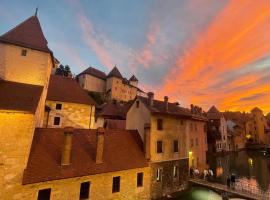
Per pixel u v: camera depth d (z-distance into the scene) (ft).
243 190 73.87
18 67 61.31
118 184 60.90
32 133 47.37
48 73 73.56
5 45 60.59
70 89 102.94
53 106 92.22
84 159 55.93
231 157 178.19
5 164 41.86
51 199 46.44
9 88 54.70
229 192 72.79
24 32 65.00
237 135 228.84
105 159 60.29
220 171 124.06
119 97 277.85
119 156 64.95
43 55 65.26
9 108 43.04
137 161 68.23
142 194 67.36
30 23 68.33
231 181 80.79
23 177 43.39
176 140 88.28
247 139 269.03
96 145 62.13
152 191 71.31
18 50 61.93
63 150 51.65
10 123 43.34
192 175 97.09
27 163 45.98
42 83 64.23
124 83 290.15
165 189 76.69
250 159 172.14
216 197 77.56
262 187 93.35
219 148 182.29
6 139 42.55
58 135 58.59
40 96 56.59
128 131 78.59
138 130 81.46
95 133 67.26
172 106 100.01
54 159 51.16
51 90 95.40
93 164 56.18
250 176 115.14
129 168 63.31
